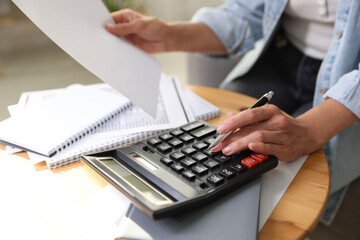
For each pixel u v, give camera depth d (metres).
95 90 0.71
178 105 0.68
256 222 0.40
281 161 0.54
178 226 0.39
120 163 0.49
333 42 0.79
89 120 0.60
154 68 0.63
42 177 0.51
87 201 0.45
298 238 0.39
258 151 0.49
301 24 0.93
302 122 0.59
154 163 0.48
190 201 0.40
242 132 0.53
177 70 2.36
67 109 0.63
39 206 0.45
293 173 0.51
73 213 0.43
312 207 0.44
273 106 0.55
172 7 3.28
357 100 0.60
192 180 0.45
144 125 0.61
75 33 0.54
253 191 0.45
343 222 0.81
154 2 3.25
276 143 0.52
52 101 0.66
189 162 0.47
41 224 0.42
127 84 0.54
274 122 0.53
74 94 0.69
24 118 0.60
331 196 0.82
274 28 0.94
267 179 0.49
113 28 0.64
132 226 0.39
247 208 0.42
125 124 0.61
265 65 1.06
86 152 0.54
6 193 0.47
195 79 1.21
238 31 0.99
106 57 0.55
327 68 0.80
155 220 0.38
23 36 2.78
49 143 0.54
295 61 0.97
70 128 0.57
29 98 0.69
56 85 2.18
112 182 0.44
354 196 0.80
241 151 0.50
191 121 0.62
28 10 0.50
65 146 0.55
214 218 0.40
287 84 1.01
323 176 0.51
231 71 1.19
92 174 0.51
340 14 0.76
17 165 0.53
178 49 0.92
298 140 0.55
